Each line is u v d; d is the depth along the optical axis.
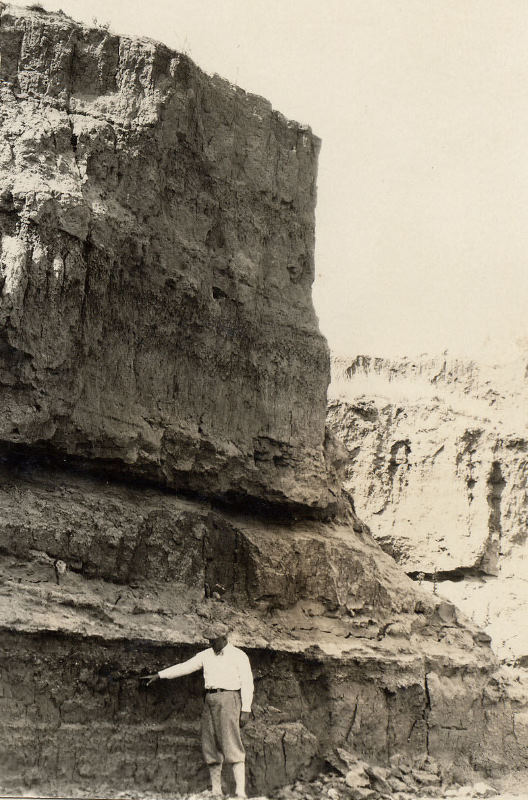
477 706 14.59
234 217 13.42
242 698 10.95
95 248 11.40
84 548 10.94
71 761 10.11
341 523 14.73
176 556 11.91
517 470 19.42
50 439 11.00
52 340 10.96
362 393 20.34
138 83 12.20
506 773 14.38
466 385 20.73
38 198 10.89
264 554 12.87
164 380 12.31
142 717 10.90
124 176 11.92
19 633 9.91
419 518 19.27
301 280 14.39
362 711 12.98
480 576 19.00
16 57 11.62
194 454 12.46
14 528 10.49
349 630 13.52
